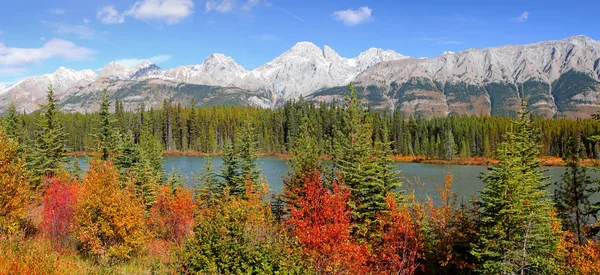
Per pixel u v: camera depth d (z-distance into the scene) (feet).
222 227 39.24
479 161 344.08
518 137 77.97
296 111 448.65
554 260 65.10
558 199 88.22
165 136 456.04
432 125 453.17
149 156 142.82
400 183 80.74
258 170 102.22
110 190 54.90
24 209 55.83
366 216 73.97
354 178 74.18
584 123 399.44
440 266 72.69
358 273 56.85
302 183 75.41
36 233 57.88
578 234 81.51
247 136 103.81
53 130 118.93
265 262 38.55
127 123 421.59
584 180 83.71
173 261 41.63
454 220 79.71
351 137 77.92
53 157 117.70
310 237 50.62
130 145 118.01
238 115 490.08
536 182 75.46
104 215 53.42
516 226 61.72
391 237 66.33
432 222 77.41
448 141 379.35
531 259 60.64
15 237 46.62
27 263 35.06
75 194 58.59
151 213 89.97
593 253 62.95
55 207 56.90
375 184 74.18
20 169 57.93
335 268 50.75
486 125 425.28
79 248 54.80
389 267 65.51
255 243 40.55
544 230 64.39
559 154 371.35
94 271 43.65
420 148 415.03
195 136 451.12
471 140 406.41
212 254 38.60
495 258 63.62
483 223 64.18
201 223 41.47
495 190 62.64
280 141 418.51
